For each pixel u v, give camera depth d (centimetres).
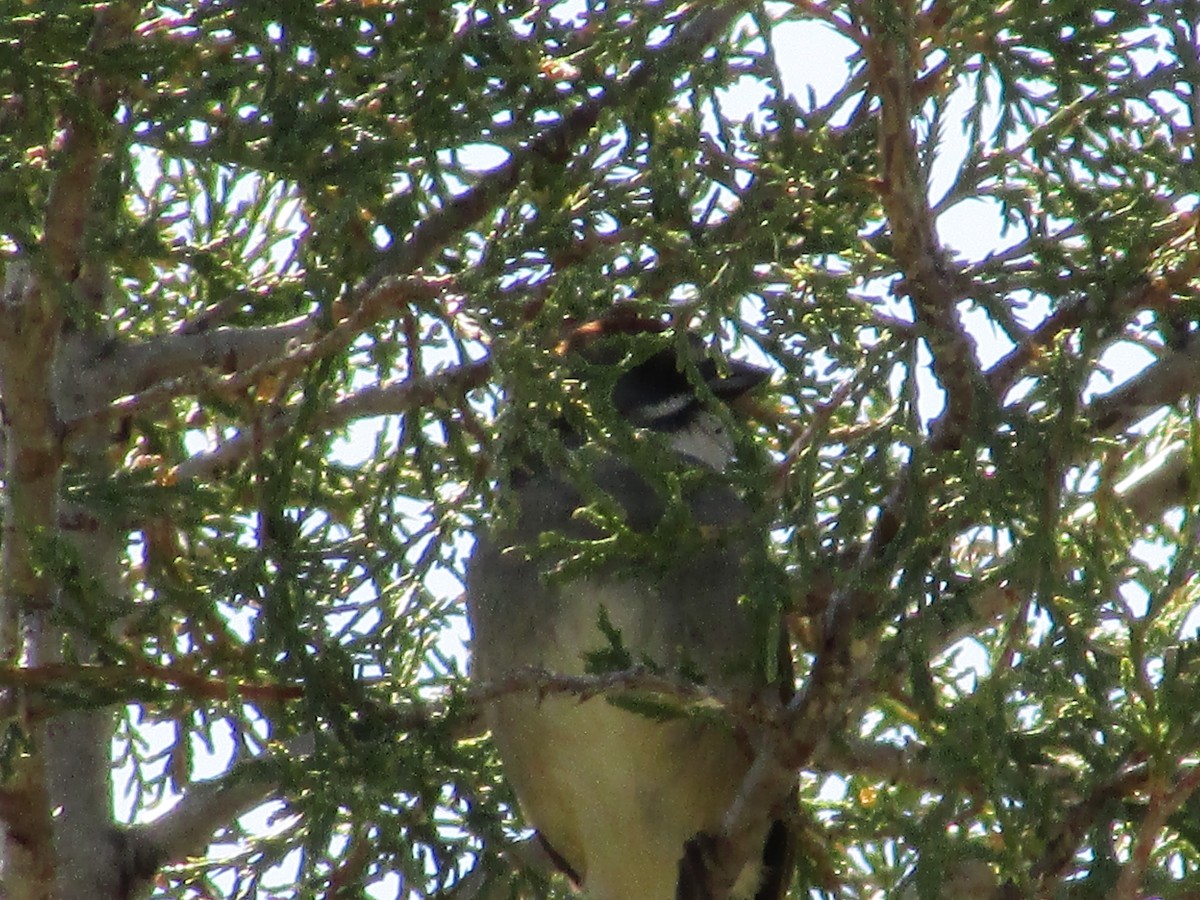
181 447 1201
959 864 870
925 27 846
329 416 1005
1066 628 779
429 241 950
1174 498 1123
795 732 879
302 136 830
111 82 860
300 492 1094
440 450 1088
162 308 1258
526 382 809
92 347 1141
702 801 1052
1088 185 920
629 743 1042
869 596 845
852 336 849
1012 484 799
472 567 1091
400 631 1102
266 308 1077
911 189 806
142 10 866
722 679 982
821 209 828
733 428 825
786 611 863
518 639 1058
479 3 830
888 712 1015
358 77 872
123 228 974
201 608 866
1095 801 806
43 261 827
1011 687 816
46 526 881
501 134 870
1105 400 997
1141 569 844
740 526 819
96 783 1130
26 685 823
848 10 822
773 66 833
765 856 1028
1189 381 987
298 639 860
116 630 1054
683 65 855
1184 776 768
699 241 905
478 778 951
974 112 854
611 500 809
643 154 926
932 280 812
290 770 818
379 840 908
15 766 871
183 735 1029
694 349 1162
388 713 861
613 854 1075
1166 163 849
